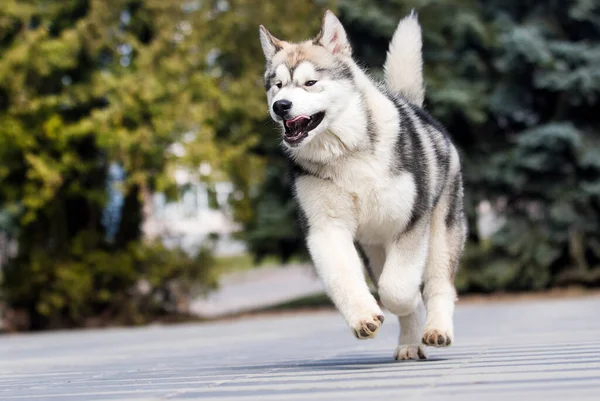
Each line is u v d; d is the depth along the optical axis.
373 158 4.91
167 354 7.47
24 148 17.64
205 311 25.22
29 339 13.70
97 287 18.64
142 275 18.61
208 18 19.22
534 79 20.16
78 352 8.67
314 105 4.91
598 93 19.86
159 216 19.94
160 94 17.45
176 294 19.09
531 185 19.98
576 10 20.22
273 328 12.51
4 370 6.34
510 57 19.95
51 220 19.17
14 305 18.62
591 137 20.09
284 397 3.25
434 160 5.30
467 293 20.94
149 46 18.34
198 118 17.52
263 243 20.66
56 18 19.11
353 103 4.96
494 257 20.44
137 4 19.20
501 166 20.31
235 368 5.12
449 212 5.54
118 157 17.39
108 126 17.36
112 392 3.91
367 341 7.79
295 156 5.03
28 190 17.58
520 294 20.34
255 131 20.28
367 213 4.99
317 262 4.88
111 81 17.44
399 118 5.11
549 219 20.17
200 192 18.83
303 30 19.31
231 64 20.33
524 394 3.01
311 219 5.00
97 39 18.09
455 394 3.10
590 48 20.27
